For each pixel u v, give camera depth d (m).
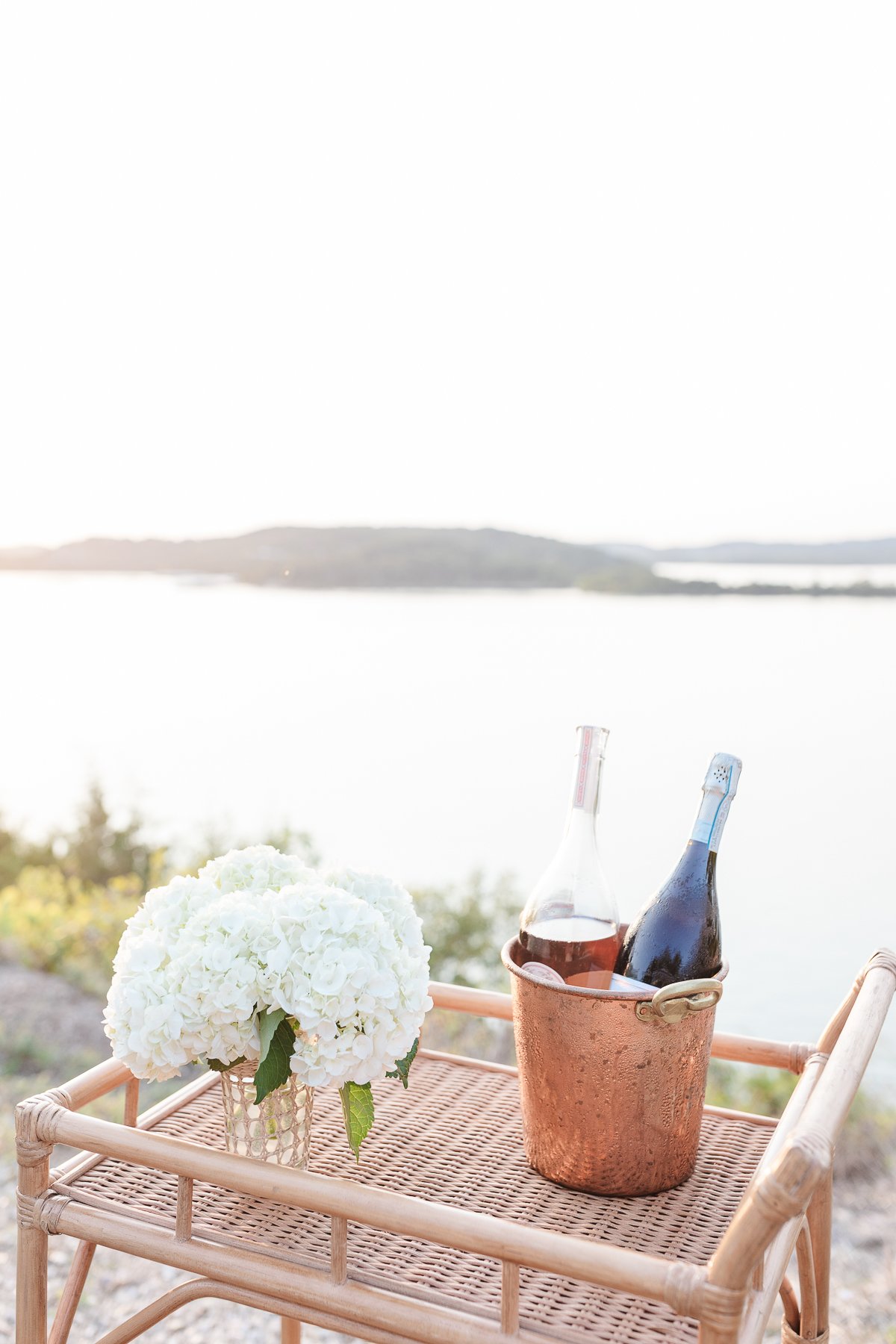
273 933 1.00
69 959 4.27
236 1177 0.98
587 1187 1.08
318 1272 0.98
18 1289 1.10
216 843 5.28
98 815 5.41
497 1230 0.88
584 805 1.21
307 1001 0.96
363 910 1.03
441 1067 1.42
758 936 5.80
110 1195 1.11
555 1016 1.04
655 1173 1.08
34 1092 3.20
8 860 5.39
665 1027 1.01
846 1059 0.94
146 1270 2.36
